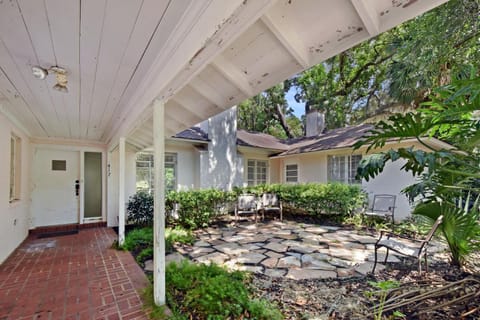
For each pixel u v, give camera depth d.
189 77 1.87
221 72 1.98
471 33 4.34
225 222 7.68
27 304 2.71
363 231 6.39
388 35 7.80
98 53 2.08
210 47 1.43
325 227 6.95
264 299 2.79
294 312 2.56
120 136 4.52
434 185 2.76
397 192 7.21
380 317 2.32
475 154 2.39
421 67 5.21
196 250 4.79
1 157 3.92
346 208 7.51
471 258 3.52
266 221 7.92
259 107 17.42
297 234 6.11
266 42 1.59
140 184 7.87
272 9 1.27
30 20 1.61
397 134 2.30
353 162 8.52
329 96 12.07
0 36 1.81
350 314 2.50
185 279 3.20
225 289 2.86
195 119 3.48
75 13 1.54
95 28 1.71
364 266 3.85
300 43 1.49
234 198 7.87
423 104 2.41
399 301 2.61
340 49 1.43
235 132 9.53
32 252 4.64
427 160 2.11
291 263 4.03
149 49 2.03
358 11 1.16
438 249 4.58
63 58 2.17
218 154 8.94
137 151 7.51
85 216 7.08
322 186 8.09
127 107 3.57
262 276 3.50
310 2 1.21
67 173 6.89
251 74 2.00
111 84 2.82
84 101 3.46
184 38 1.64
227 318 2.41
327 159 9.38
